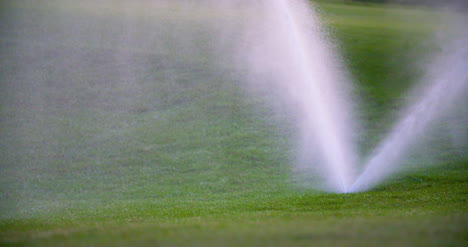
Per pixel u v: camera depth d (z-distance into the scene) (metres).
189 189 17.00
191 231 7.94
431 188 14.73
